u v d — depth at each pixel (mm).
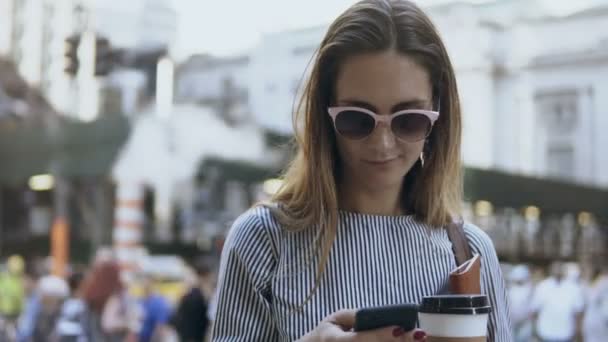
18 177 13172
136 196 12742
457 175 1622
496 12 30047
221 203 21500
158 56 13148
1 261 20375
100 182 16859
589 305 8594
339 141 1511
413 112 1421
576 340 9367
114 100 17516
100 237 17578
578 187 15703
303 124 1575
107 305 6848
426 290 1495
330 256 1478
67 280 8688
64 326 6578
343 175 1556
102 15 18188
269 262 1496
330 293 1460
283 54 26859
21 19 23125
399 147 1437
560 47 29406
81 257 18406
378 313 1175
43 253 20781
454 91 1546
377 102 1418
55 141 12828
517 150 29547
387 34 1419
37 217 22719
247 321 1486
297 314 1448
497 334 1603
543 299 9539
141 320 9094
